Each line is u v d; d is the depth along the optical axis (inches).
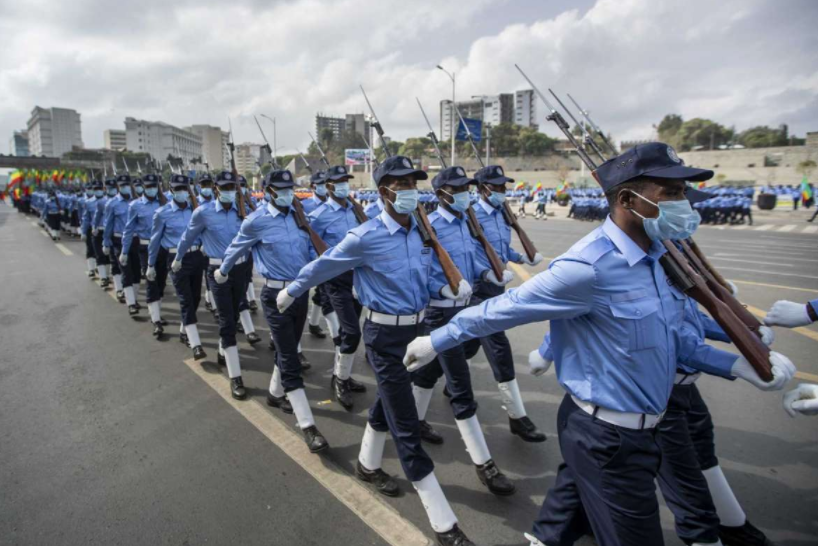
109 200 326.0
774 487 121.0
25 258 507.8
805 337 227.1
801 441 141.3
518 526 110.9
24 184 1279.5
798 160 1867.6
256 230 158.4
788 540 104.0
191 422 161.2
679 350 78.4
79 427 158.2
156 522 113.2
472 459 127.0
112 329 265.9
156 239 236.1
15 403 176.4
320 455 140.9
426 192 571.8
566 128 123.3
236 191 205.5
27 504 120.3
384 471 132.0
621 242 70.9
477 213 181.9
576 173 2426.2
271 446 146.1
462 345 127.0
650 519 71.8
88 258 408.8
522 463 135.3
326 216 210.7
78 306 316.2
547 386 183.8
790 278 355.3
